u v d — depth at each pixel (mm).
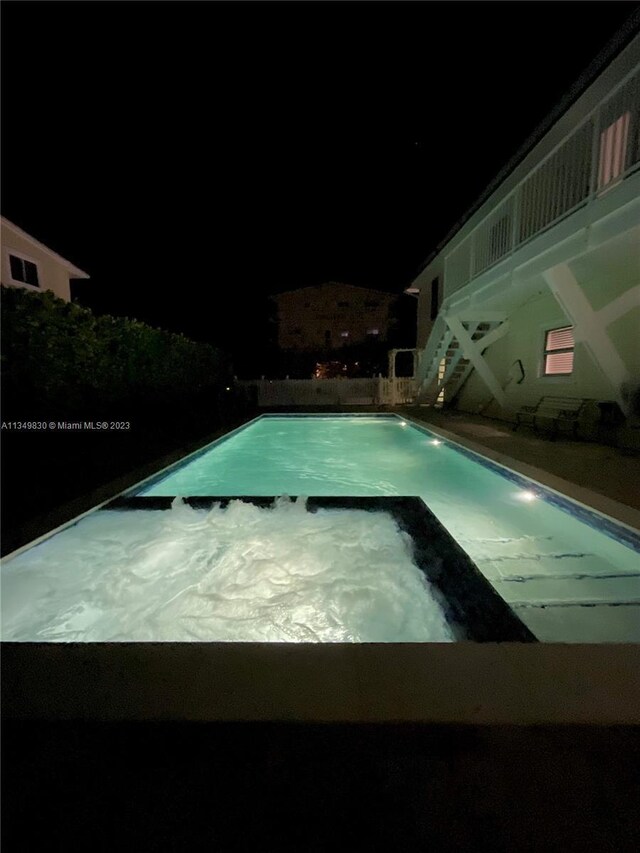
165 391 10234
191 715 1380
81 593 3088
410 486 6352
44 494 4656
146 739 1306
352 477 6949
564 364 8406
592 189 5086
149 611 2885
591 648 1711
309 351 26812
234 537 3773
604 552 3785
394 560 3209
